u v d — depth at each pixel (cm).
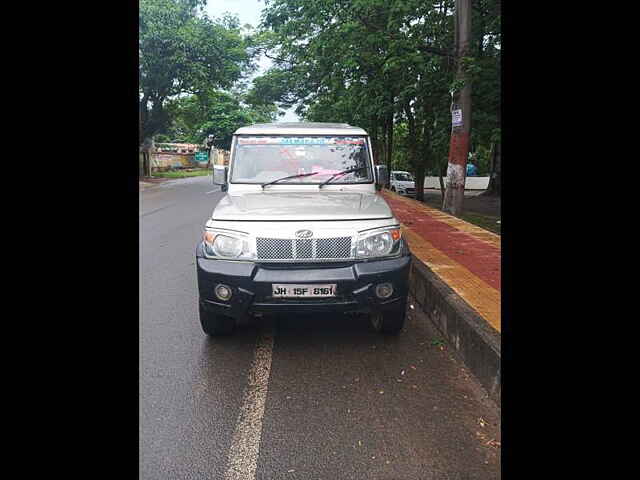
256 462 280
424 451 289
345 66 1110
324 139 541
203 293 411
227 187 540
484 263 619
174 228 1131
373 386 367
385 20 1072
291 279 393
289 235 400
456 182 1098
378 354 424
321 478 267
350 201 464
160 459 281
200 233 1057
